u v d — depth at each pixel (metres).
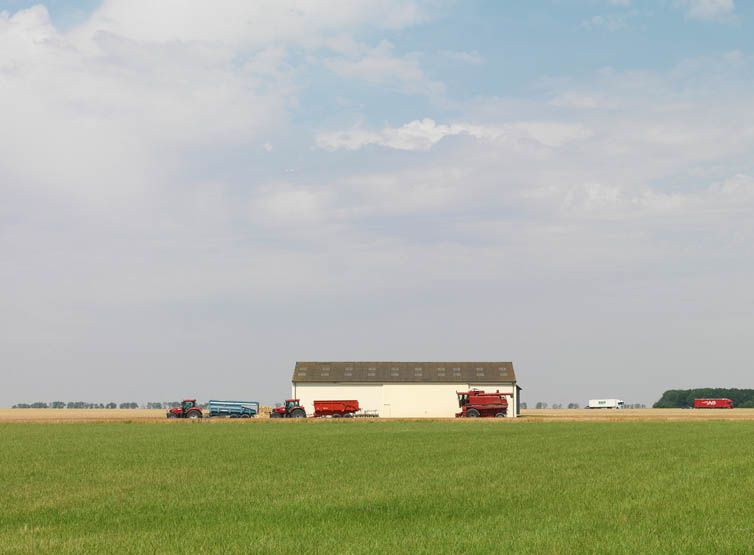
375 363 103.00
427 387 99.12
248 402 95.62
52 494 24.78
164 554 15.66
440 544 16.34
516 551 15.60
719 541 16.44
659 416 97.81
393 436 54.34
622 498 22.77
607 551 15.56
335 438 52.41
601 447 43.09
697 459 35.25
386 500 22.59
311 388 98.62
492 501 22.27
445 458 36.47
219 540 17.09
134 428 67.94
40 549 16.30
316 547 16.20
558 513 20.25
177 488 25.97
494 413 93.44
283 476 29.17
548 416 98.00
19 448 44.47
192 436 55.53
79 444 47.62
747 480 26.91
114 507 22.02
